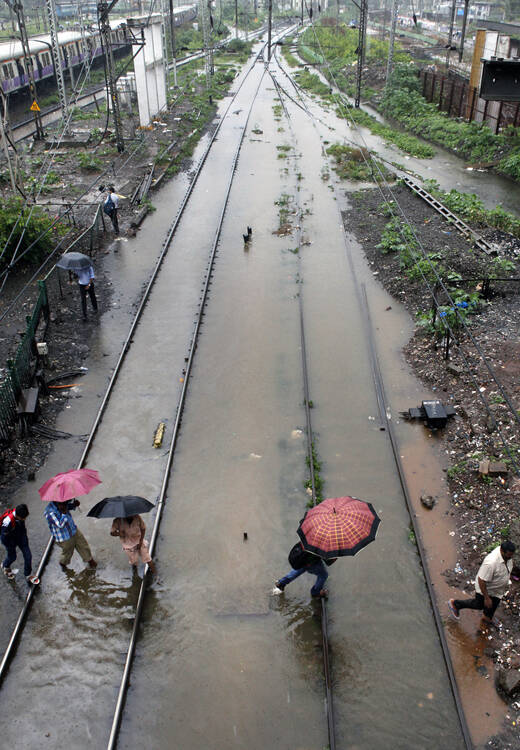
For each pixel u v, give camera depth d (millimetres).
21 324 15375
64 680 7430
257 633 7977
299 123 39250
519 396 11852
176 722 6973
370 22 97000
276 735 6828
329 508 7676
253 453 11156
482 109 35906
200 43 77000
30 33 60281
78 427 11797
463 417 11797
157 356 14148
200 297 16891
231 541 9336
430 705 7098
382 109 43625
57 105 42875
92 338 14875
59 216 21297
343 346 14539
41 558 9023
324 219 22703
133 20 32594
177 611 8273
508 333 14234
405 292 16844
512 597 8172
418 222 21656
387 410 12227
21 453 11000
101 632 8016
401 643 7816
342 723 6922
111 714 7062
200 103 43469
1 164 29188
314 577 8781
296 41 83750
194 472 10727
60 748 6719
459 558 8938
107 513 7961
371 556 9055
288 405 12469
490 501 9719
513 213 24016
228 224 22250
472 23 81875
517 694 7086
